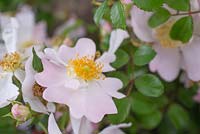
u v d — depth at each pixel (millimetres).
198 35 535
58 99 464
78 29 738
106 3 488
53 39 710
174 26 505
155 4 470
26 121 479
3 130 568
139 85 506
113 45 517
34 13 802
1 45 542
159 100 589
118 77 515
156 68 556
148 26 529
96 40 672
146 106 577
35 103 474
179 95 621
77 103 468
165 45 548
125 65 548
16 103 473
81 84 482
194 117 664
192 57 547
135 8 530
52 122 462
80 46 503
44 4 833
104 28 608
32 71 472
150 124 588
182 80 609
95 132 548
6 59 501
